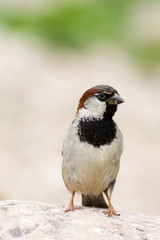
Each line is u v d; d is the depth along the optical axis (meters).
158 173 14.09
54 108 17.19
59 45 23.53
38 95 18.11
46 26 24.61
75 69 21.03
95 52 23.52
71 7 26.50
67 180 8.27
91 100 8.04
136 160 14.69
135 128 16.70
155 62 23.22
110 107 8.02
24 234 6.60
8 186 13.11
